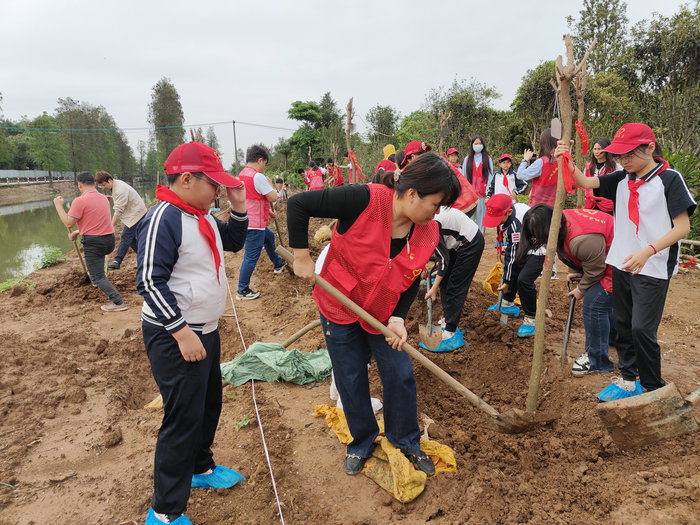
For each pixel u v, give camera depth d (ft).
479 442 10.23
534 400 10.05
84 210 19.86
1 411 11.86
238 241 8.91
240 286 21.93
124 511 8.49
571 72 9.09
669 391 8.55
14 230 63.10
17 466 9.91
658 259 9.51
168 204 7.22
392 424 9.29
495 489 8.54
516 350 14.19
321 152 130.93
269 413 11.62
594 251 11.74
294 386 13.20
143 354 16.51
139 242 7.00
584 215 12.23
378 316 8.76
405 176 7.50
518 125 67.26
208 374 7.78
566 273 23.25
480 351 14.49
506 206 14.94
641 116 51.60
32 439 10.86
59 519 8.34
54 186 187.62
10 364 14.57
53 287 23.75
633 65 51.70
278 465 9.64
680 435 9.27
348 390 9.02
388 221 7.83
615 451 9.39
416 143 15.94
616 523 7.25
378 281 8.22
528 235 13.43
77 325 18.63
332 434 10.78
